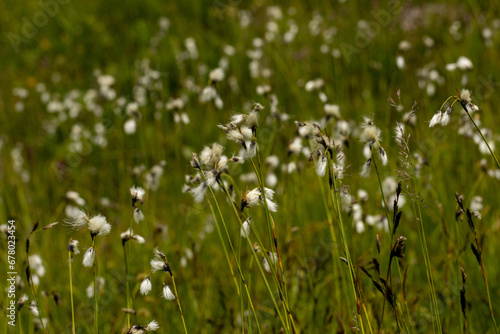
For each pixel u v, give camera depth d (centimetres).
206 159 146
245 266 276
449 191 302
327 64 517
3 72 700
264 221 290
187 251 258
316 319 216
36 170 484
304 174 338
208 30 650
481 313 224
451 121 366
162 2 710
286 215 272
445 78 457
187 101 483
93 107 518
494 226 267
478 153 318
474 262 244
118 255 318
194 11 683
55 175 466
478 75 443
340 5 641
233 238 312
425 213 289
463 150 322
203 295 246
